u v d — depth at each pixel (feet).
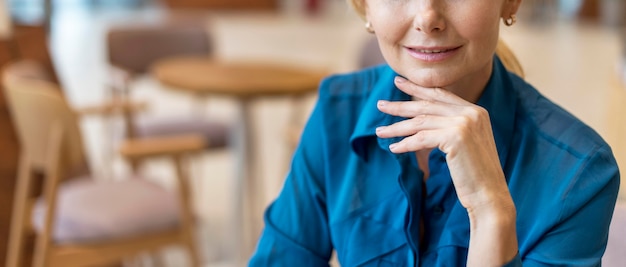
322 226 3.84
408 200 3.42
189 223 8.01
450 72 3.11
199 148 7.89
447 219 3.43
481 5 3.01
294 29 30.96
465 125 3.01
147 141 7.89
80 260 7.57
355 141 3.59
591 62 23.18
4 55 9.15
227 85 9.72
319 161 3.80
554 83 20.52
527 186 3.27
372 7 3.22
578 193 3.16
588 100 19.17
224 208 12.78
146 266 10.32
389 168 3.58
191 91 9.87
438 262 3.42
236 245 10.43
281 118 18.29
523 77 3.73
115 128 11.67
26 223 7.88
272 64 11.60
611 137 9.45
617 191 3.25
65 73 22.68
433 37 3.06
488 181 3.02
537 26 28.68
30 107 7.20
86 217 7.61
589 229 3.18
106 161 13.32
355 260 3.61
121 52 12.85
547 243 3.21
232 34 29.17
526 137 3.33
